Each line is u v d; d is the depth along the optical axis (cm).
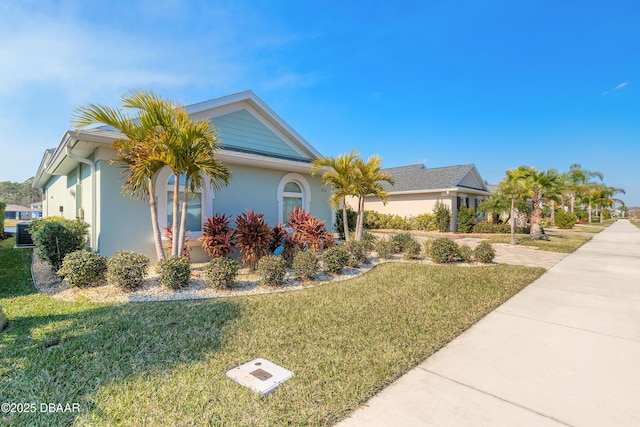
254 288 653
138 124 743
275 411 257
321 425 243
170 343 378
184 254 789
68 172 1296
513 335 436
